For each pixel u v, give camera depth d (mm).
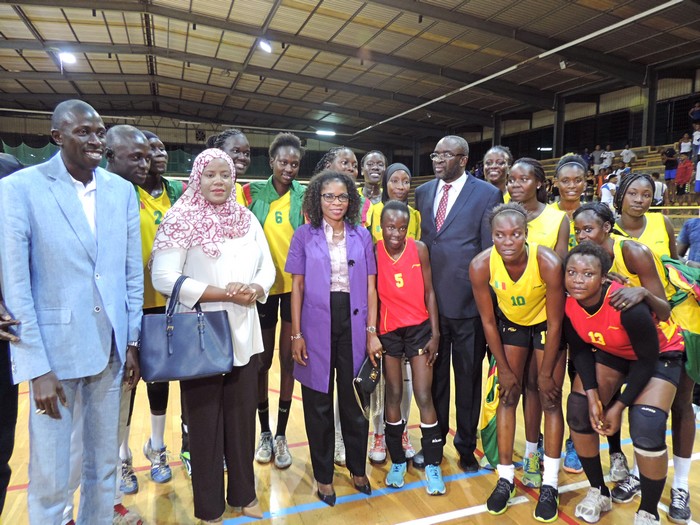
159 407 2672
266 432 2939
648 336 1968
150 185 2564
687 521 2258
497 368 2418
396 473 2605
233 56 14547
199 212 2059
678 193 10797
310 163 25109
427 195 2844
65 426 1736
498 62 13328
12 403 1942
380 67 14500
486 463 2805
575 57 11836
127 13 11836
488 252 2307
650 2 9438
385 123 20703
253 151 24703
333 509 2400
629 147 15102
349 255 2379
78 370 1708
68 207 1701
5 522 2322
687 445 2279
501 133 20156
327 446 2422
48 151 13781
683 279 2189
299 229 2443
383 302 2562
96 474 1873
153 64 16219
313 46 12484
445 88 16078
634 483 2469
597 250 2037
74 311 1701
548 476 2346
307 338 2369
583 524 2258
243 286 2043
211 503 2107
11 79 16594
